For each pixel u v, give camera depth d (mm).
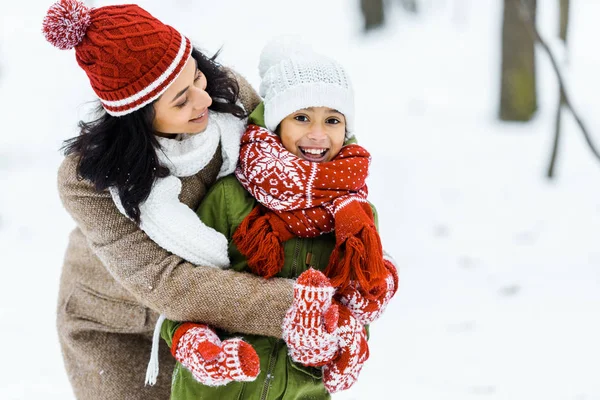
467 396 3396
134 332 2201
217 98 2014
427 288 4633
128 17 1790
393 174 6785
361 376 3588
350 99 1970
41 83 9938
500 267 4859
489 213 5824
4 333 4051
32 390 3490
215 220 2010
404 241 5422
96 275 2184
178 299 1844
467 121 8398
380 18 12414
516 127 8039
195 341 1768
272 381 1951
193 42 2180
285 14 13703
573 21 12281
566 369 3609
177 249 1873
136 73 1767
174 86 1811
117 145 1839
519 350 3816
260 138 1967
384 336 4035
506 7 8000
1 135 8039
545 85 9211
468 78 10273
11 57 10938
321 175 1904
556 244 5176
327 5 14102
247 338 1974
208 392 1945
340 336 1827
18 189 6469
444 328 4098
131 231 1915
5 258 5125
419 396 3396
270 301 1837
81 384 2229
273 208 1929
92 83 1828
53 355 3834
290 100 1923
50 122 8484
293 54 2061
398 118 8664
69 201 1938
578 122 5273
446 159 7145
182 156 1905
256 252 1899
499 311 4266
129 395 2195
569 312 4184
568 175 6488
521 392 3424
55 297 4547
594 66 9688
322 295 1740
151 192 1865
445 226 5637
